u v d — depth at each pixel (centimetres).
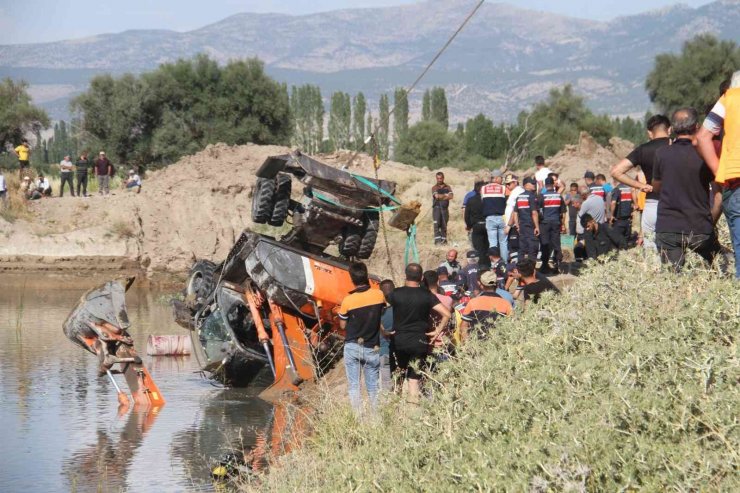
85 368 1836
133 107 7250
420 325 1104
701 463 547
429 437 763
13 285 3469
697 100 8450
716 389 616
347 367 1193
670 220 912
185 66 7444
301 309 1634
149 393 1522
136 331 2358
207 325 1753
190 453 1191
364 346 1183
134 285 3659
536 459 600
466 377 828
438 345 1083
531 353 796
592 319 823
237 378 1689
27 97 7475
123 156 7325
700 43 8631
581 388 692
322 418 1093
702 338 686
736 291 749
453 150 8369
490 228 2055
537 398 700
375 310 1190
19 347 2086
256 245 1611
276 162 1653
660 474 556
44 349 2058
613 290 876
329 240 1744
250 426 1344
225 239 3962
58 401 1534
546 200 2048
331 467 794
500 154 8581
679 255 907
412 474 691
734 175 816
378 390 1091
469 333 1008
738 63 8369
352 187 1672
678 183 907
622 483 567
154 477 1085
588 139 4866
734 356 643
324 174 1658
